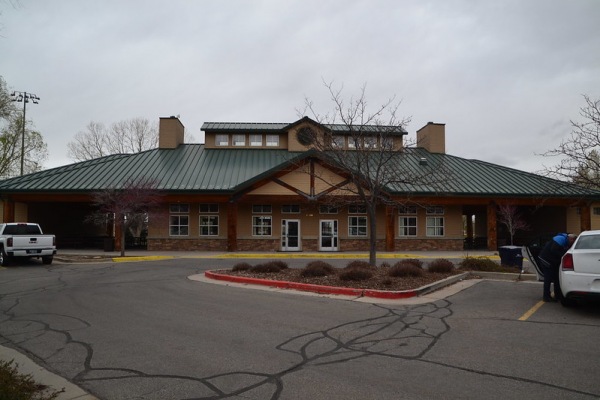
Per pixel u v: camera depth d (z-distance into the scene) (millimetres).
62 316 8602
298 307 9047
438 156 32500
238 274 13688
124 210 22359
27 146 41844
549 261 9414
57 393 4410
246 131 32438
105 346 6480
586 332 6852
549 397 4395
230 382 4961
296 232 27953
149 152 31906
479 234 36812
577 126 19781
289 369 5352
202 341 6625
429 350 6008
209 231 27906
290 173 26469
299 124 31766
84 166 28656
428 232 28484
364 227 28312
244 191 26312
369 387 4727
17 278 14664
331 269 13109
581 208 27969
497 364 5391
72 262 20609
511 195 26406
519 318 7859
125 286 12492
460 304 9211
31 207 28625
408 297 9977
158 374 5266
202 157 30812
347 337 6734
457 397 4422
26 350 6383
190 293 11039
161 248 27516
